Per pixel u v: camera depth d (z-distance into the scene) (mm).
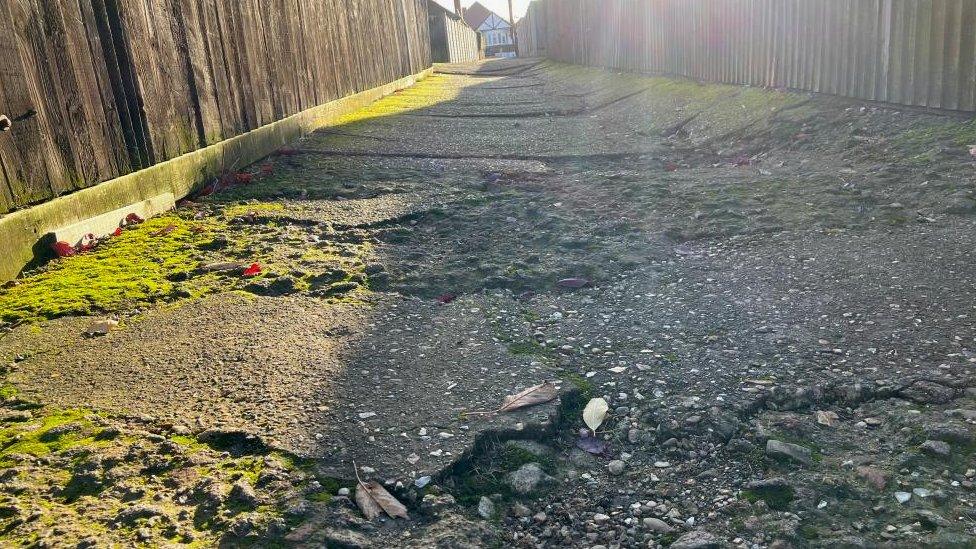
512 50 66812
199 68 5531
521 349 2750
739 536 1774
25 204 3721
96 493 1928
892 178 4758
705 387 2420
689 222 4285
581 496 1967
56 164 3943
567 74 19547
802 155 5938
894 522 1777
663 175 5703
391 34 14922
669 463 2092
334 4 9891
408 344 2795
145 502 1883
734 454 2094
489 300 3248
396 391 2428
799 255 3609
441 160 6777
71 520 1816
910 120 5879
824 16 7223
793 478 1958
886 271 3297
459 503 1924
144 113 4746
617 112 10438
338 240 4195
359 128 8891
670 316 3004
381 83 13648
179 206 5012
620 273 3539
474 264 3717
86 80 4195
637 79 13391
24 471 2014
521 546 1787
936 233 3762
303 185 5613
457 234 4273
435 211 4742
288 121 7430
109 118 4402
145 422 2268
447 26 33938
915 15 5938
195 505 1873
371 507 1863
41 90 3836
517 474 2029
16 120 3650
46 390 2490
